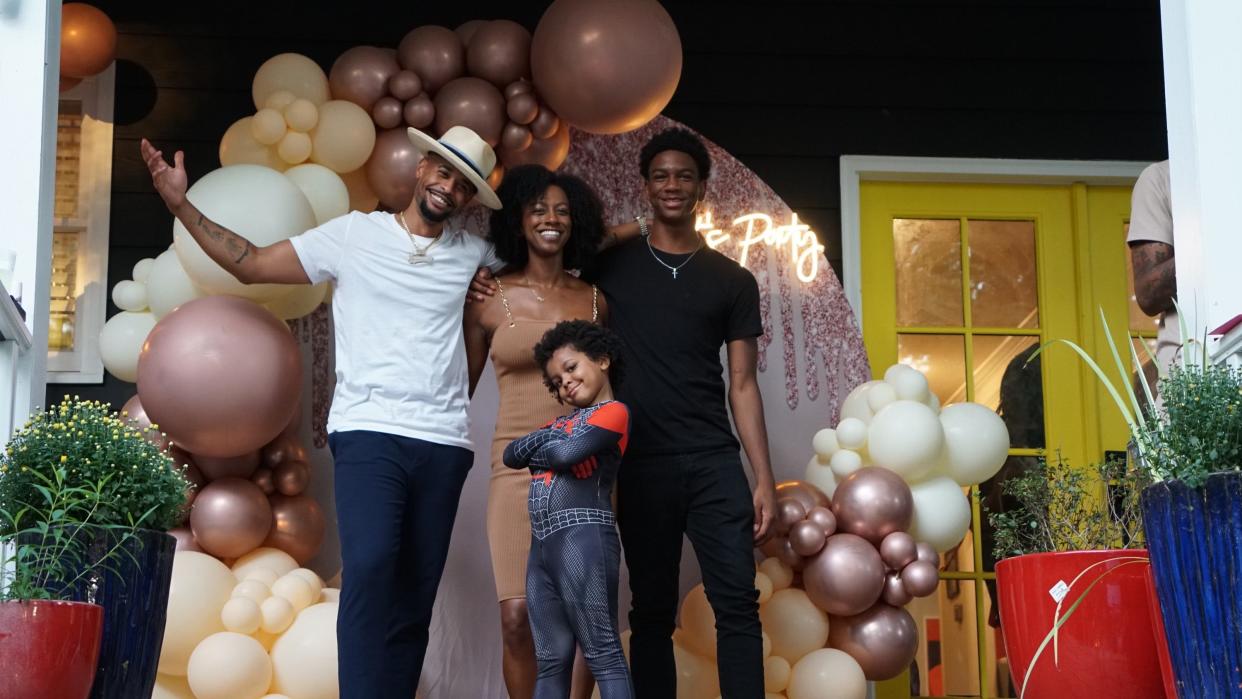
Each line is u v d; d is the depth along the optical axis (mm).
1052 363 5539
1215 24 3229
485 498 5059
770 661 4316
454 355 3781
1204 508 2629
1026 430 5496
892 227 5621
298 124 4578
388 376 3660
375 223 3820
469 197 3863
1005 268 5633
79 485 2965
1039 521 3525
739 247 5422
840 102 5578
